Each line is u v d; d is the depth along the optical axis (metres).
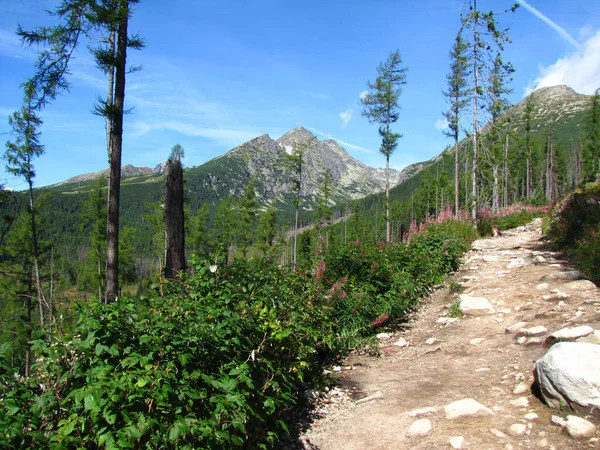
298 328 5.30
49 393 2.76
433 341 6.97
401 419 4.41
